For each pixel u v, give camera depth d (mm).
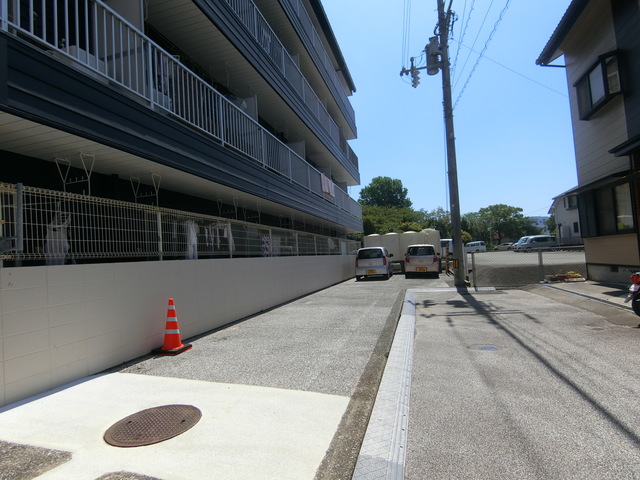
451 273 20203
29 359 4152
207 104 8422
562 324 7195
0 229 4266
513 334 6629
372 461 2828
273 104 12914
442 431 3377
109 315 5211
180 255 7059
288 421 3498
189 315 6980
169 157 6523
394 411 3691
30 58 4254
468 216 80500
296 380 4582
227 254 8672
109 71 6473
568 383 4332
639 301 7086
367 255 18766
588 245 12516
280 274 11273
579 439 3143
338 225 20547
